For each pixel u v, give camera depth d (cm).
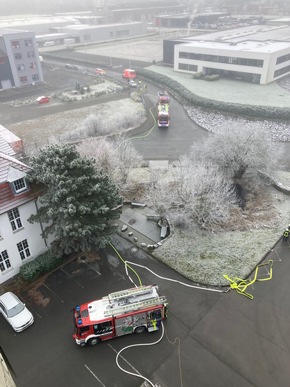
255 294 2798
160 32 16388
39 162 2844
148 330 2459
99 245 2861
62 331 2530
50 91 8400
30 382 2203
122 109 6994
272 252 3219
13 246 2886
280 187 4106
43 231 2970
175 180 3906
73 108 7150
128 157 4234
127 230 3559
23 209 2859
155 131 5991
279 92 7712
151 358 2327
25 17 19838
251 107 6475
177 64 9662
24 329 2534
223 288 2861
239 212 3747
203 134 5850
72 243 2880
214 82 8588
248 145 4003
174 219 3503
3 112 7025
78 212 2747
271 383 2169
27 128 6150
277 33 11669
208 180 3516
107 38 15238
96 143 4231
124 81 9044
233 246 3281
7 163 2727
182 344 2414
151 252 3241
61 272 3048
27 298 2794
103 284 2916
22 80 8888
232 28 13812
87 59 11512
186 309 2678
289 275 2973
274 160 4134
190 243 3331
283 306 2692
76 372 2256
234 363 2286
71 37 14400
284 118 6225
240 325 2545
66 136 5512
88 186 2842
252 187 4184
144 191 4153
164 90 8344
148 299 2430
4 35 8200
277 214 3703
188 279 2950
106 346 2416
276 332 2489
